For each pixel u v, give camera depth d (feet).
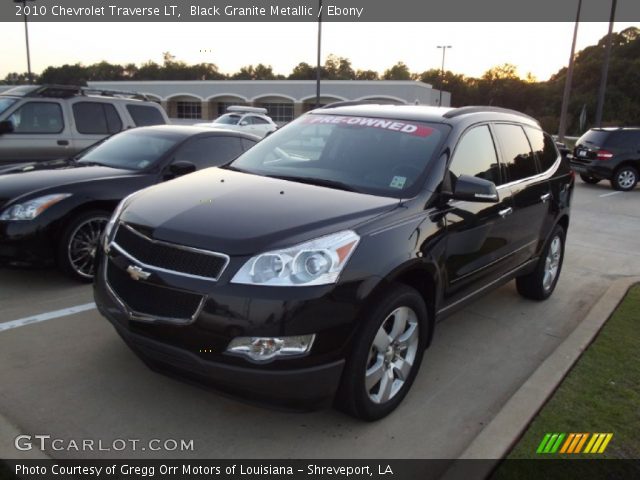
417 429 11.03
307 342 9.36
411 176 12.51
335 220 10.42
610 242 30.19
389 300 10.44
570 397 12.13
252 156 15.21
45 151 28.55
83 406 11.02
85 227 17.83
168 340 9.64
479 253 13.78
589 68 238.07
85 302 16.42
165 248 9.99
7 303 16.14
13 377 11.94
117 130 31.12
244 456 9.91
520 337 16.02
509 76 344.69
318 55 86.74
